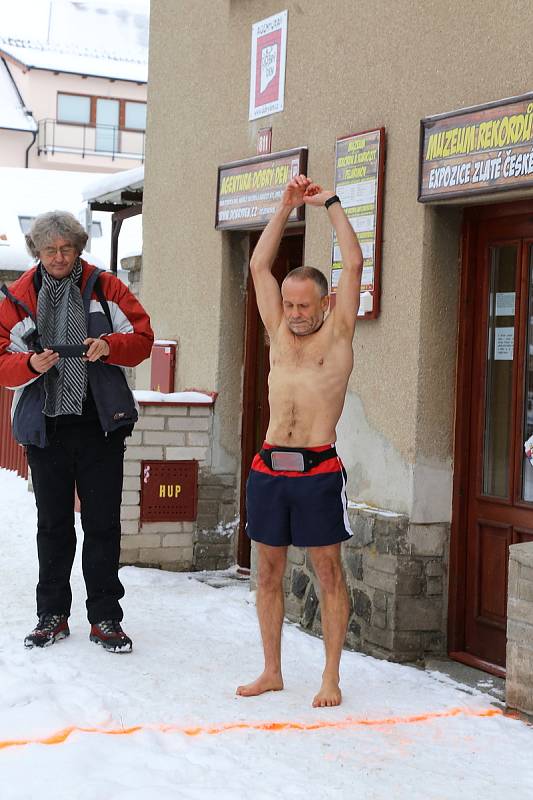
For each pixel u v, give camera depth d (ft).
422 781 12.48
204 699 15.12
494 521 18.06
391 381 18.90
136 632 18.85
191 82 26.71
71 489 17.85
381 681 16.71
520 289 17.52
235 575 25.46
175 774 12.32
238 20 24.44
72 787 11.71
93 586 17.63
